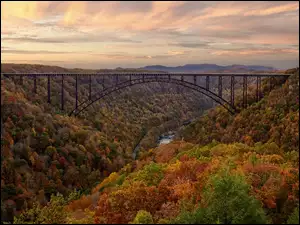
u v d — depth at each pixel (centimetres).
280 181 1744
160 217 1622
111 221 1662
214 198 1438
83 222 1575
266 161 2394
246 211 1355
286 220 1498
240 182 1456
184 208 1519
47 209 1717
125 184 2323
